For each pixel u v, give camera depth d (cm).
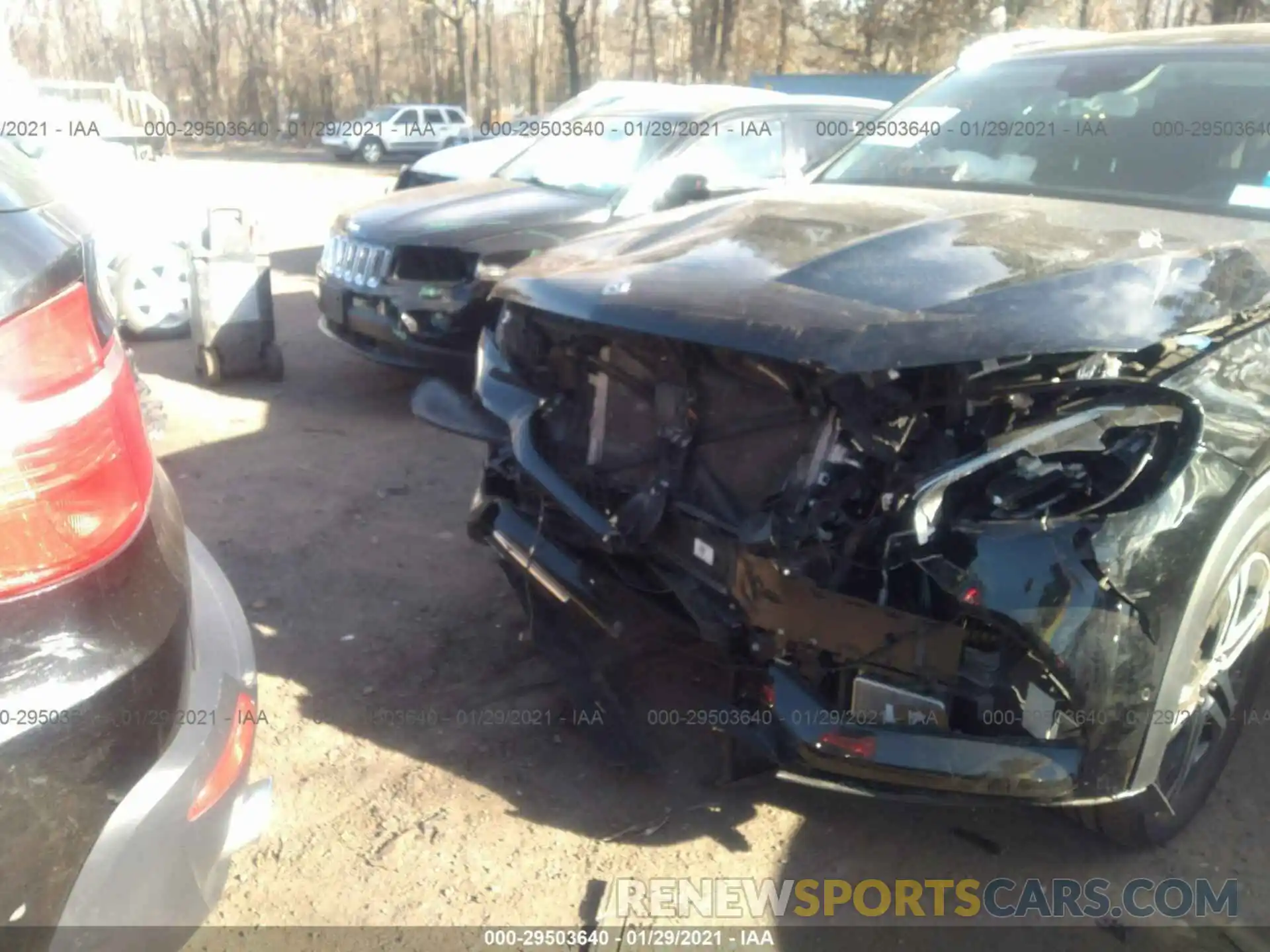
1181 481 233
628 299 277
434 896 265
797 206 346
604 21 4091
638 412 288
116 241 762
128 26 4994
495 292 327
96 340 183
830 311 249
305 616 393
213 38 4816
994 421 235
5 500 168
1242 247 286
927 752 237
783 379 252
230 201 1688
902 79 1644
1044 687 233
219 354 666
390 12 4741
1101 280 248
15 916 169
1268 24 411
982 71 441
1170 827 282
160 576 192
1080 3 2573
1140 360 243
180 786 190
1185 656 242
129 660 180
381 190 2036
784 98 699
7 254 174
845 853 284
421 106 3114
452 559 442
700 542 262
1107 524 225
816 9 3172
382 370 723
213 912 257
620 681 313
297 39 4816
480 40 4250
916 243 287
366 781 307
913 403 238
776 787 308
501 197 619
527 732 331
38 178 208
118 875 181
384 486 517
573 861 278
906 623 232
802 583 240
